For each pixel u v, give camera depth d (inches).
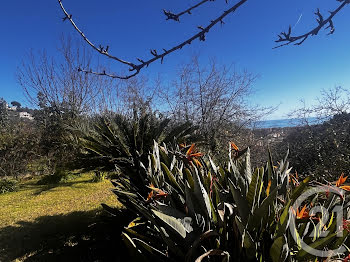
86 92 481.4
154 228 67.1
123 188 113.6
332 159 178.9
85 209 212.8
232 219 52.3
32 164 408.2
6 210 222.2
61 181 347.3
